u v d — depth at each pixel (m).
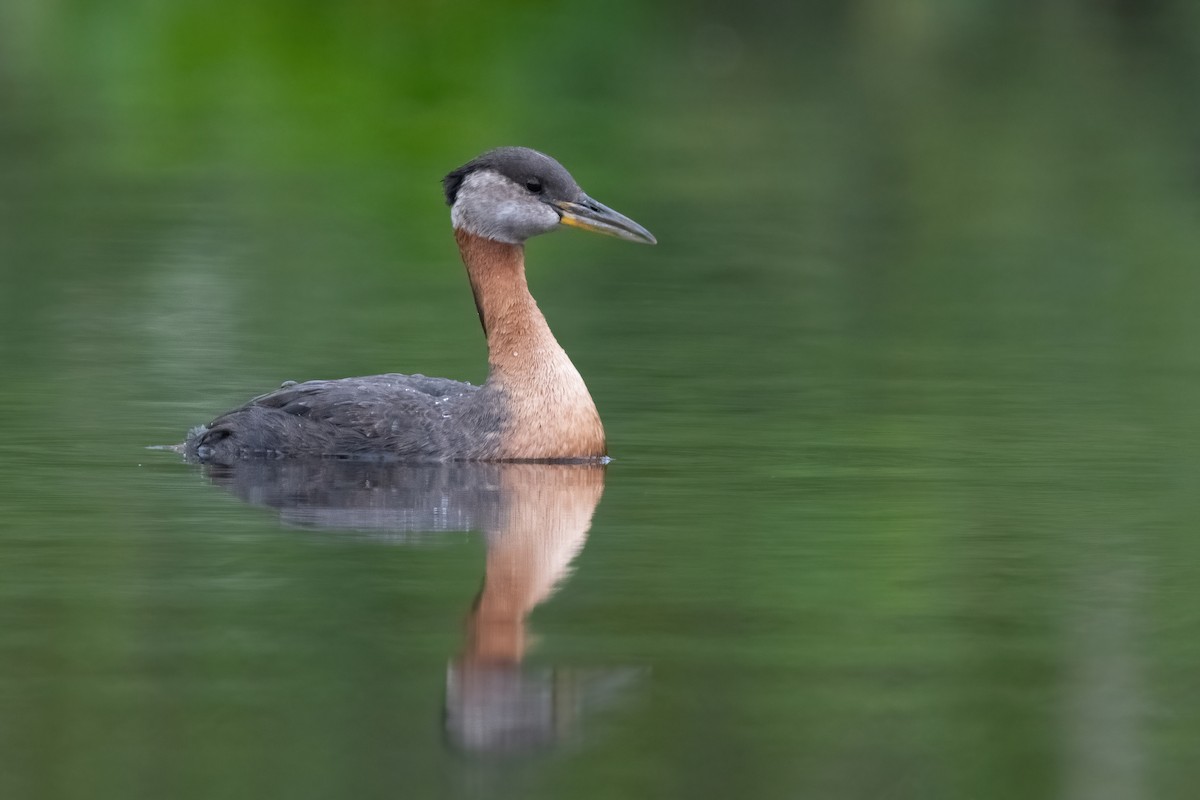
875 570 12.51
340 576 12.25
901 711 9.95
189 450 15.87
